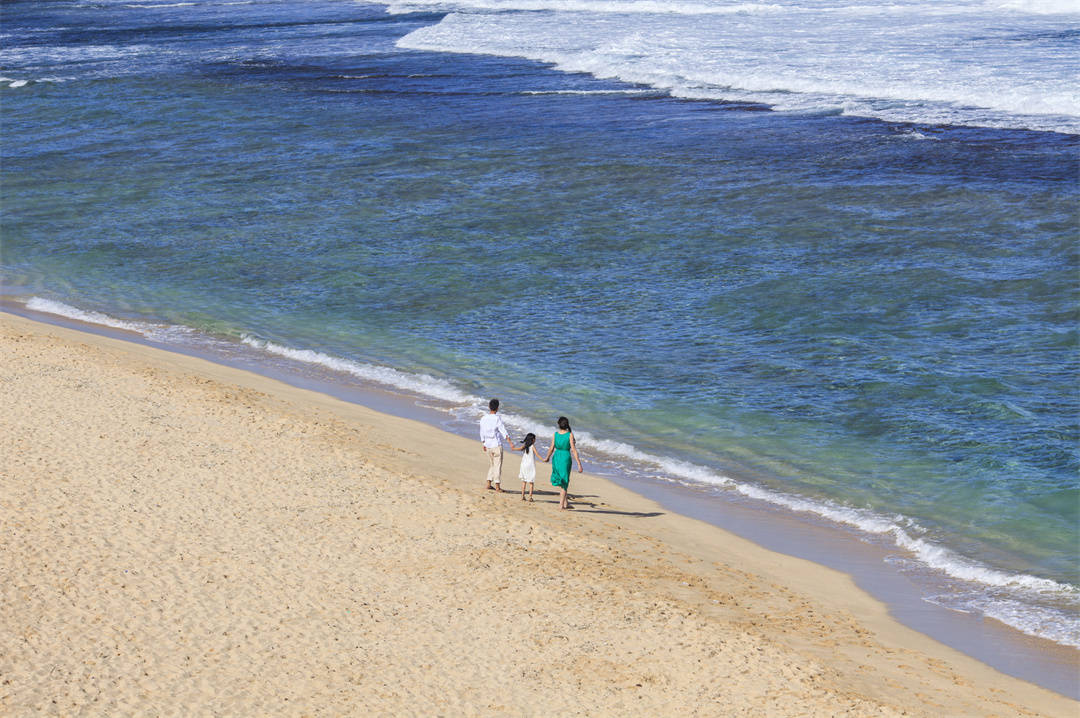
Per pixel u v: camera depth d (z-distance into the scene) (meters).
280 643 12.82
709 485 19.22
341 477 18.28
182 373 24.03
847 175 39.59
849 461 19.89
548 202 38.34
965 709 11.95
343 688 11.90
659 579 15.12
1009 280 28.78
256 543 15.52
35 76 70.81
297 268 32.72
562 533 16.56
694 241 33.38
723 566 15.95
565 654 12.75
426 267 32.22
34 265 33.88
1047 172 38.38
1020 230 32.66
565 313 28.19
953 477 19.05
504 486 18.83
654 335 26.44
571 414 22.34
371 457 19.45
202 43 87.06
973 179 38.09
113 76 70.00
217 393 22.59
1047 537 16.94
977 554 16.53
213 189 42.19
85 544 15.16
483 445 19.22
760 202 37.00
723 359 24.83
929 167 39.94
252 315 29.03
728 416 21.95
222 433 20.09
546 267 31.77
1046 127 44.62
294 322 28.45
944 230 33.06
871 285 28.89
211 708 11.43
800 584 15.52
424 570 14.94
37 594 13.67
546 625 13.45
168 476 17.83
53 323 28.56
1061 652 13.64
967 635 14.09
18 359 23.95
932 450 20.11
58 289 31.61
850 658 13.09
